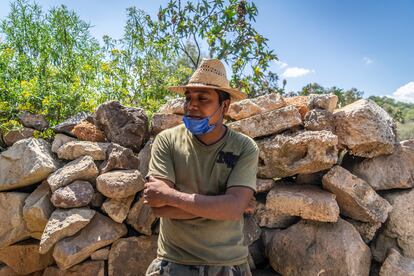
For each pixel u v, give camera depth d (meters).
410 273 2.62
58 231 2.62
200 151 2.02
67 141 3.23
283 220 3.05
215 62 2.08
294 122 2.93
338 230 2.77
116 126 3.16
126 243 2.83
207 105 2.02
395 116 13.40
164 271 1.97
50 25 5.18
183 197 1.87
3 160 3.07
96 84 4.42
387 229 2.93
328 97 3.03
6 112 3.62
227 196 1.89
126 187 2.73
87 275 2.76
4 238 2.96
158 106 4.50
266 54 5.03
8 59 4.18
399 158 2.97
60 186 2.80
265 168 2.98
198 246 1.96
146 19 5.24
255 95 5.27
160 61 5.08
